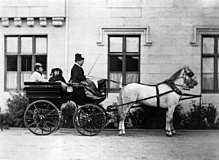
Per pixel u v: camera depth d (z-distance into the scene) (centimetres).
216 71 1516
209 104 1461
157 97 1244
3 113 1444
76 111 1237
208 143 1102
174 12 1505
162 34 1506
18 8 1530
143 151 973
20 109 1411
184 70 1265
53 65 1524
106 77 1516
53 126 1350
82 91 1232
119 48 1527
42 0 1527
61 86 1221
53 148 1004
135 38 1528
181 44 1502
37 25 1537
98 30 1518
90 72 1517
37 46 1557
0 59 1551
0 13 1534
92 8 1520
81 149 993
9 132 1305
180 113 1429
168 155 922
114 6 1516
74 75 1239
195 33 1496
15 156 902
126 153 942
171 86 1251
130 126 1412
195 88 1496
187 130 1352
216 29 1495
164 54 1503
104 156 905
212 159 879
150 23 1508
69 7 1524
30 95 1224
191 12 1502
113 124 1411
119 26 1512
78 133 1293
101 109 1230
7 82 1569
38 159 868
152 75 1503
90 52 1520
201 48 1505
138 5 1512
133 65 1528
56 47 1527
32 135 1233
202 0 1501
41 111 1225
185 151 975
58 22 1521
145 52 1506
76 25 1521
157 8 1507
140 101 1252
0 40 1545
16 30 1542
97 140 1142
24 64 1562
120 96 1266
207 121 1409
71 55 1521
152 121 1398
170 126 1279
